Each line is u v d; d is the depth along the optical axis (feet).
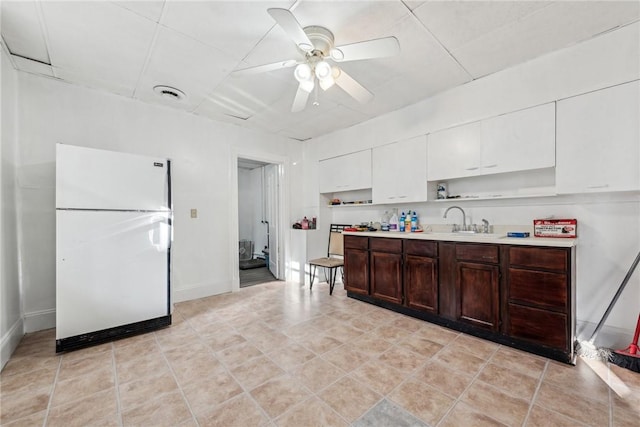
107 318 7.39
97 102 9.02
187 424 4.52
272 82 8.57
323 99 9.73
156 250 8.21
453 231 9.93
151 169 8.19
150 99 9.75
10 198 7.26
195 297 11.10
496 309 7.22
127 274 7.72
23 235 7.82
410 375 5.82
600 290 6.98
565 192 6.93
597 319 7.00
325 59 7.28
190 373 5.94
